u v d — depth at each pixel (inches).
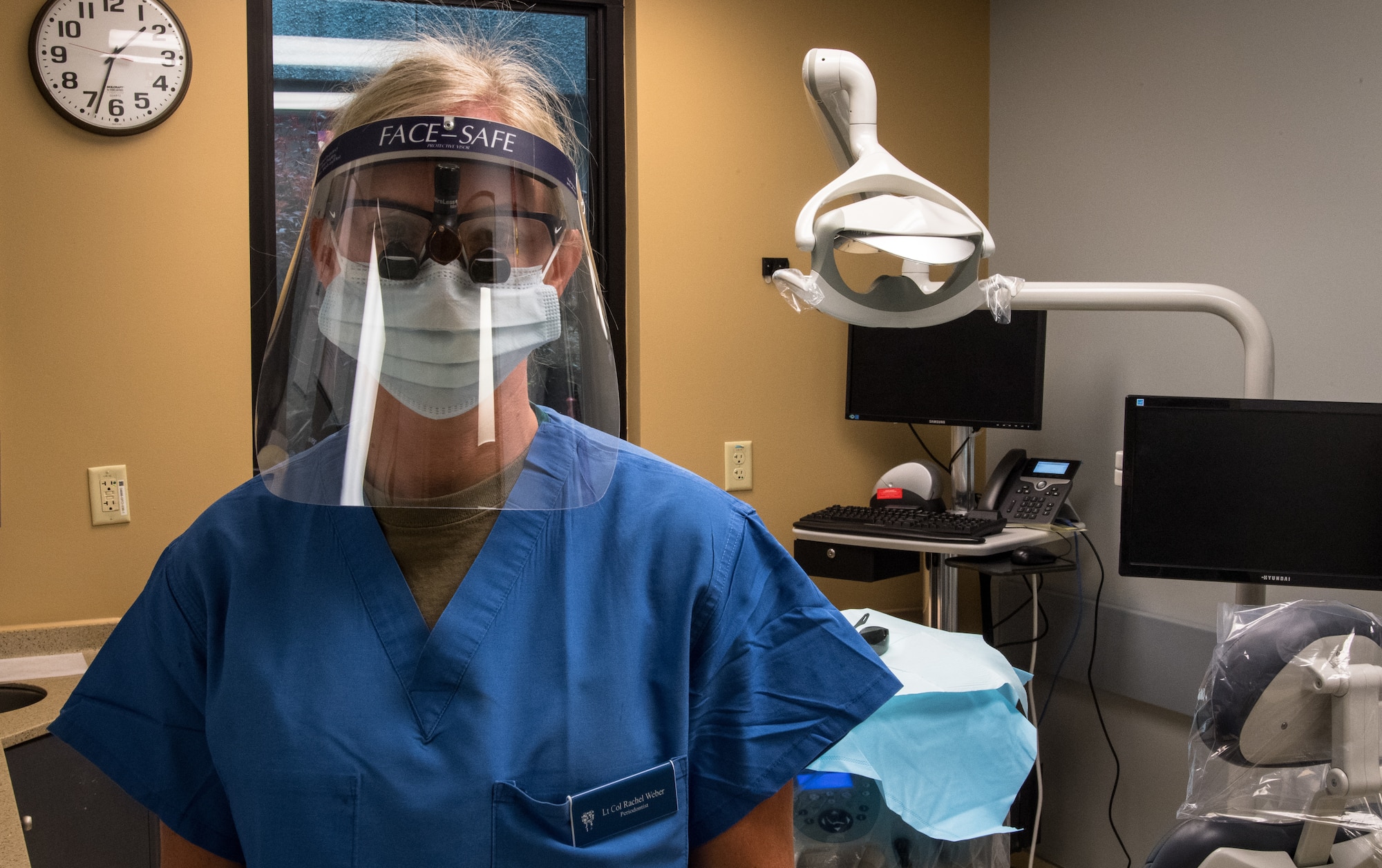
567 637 28.6
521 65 31.3
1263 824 49.4
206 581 28.6
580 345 32.4
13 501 84.8
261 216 93.4
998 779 59.2
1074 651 103.1
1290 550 59.5
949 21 111.5
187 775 29.2
